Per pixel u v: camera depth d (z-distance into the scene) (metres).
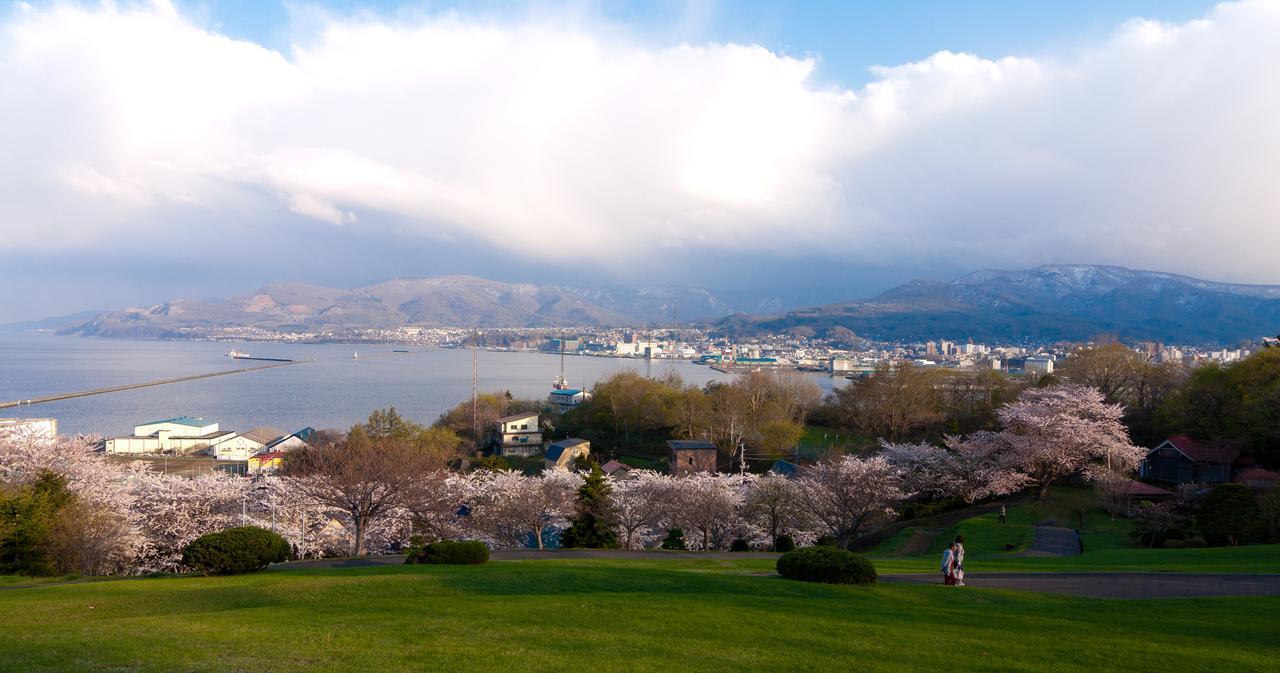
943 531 52.06
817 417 111.81
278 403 176.62
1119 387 86.12
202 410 161.75
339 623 17.00
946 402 95.62
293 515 50.84
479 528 49.00
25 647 14.41
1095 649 15.70
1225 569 28.56
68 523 32.22
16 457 43.16
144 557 43.75
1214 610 20.19
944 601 21.47
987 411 88.56
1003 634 16.97
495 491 52.84
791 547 44.88
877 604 20.59
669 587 22.81
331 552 49.78
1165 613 19.80
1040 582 25.92
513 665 13.66
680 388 124.44
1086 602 21.55
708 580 23.83
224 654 14.09
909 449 67.56
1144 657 15.15
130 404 170.75
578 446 94.12
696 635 16.31
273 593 21.44
